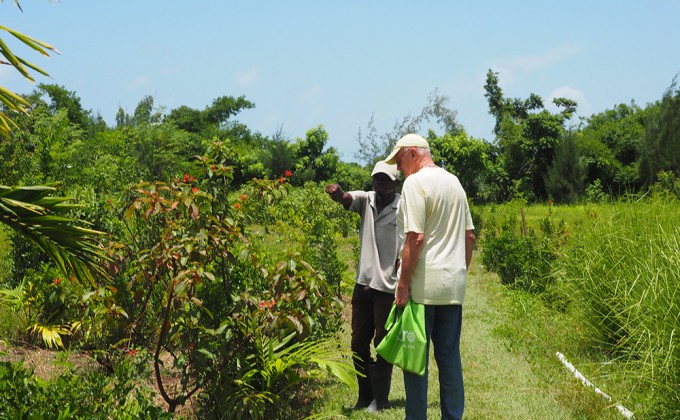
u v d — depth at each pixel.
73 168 19.20
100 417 3.49
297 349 5.43
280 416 5.11
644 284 6.04
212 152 5.08
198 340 4.89
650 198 7.73
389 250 5.39
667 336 5.09
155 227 5.92
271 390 5.22
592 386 5.58
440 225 4.48
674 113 40.84
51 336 6.12
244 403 4.70
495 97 54.19
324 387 6.02
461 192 4.61
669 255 6.02
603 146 48.72
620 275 6.66
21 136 16.59
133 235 5.93
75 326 6.34
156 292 6.09
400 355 4.43
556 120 48.00
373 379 5.38
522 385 5.95
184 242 4.74
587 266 7.06
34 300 6.54
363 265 5.46
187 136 50.47
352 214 19.47
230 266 5.21
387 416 5.18
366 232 5.50
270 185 5.35
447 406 4.55
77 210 6.59
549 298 9.02
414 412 4.48
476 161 42.22
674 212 7.26
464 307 9.91
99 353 5.88
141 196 5.42
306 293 5.00
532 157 48.88
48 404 3.44
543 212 29.89
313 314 5.18
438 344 4.58
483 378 6.19
